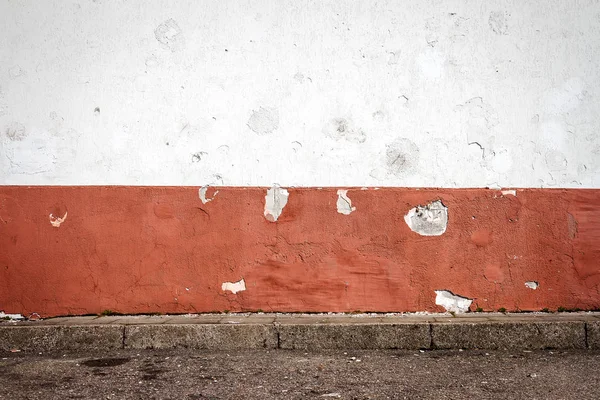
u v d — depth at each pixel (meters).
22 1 5.43
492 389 3.60
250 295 5.25
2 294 5.27
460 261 5.24
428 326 4.73
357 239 5.26
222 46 5.39
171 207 5.30
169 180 5.33
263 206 5.29
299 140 5.34
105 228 5.29
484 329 4.71
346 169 5.31
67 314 5.26
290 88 5.37
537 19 5.37
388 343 4.73
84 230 5.29
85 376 3.94
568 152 5.31
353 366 4.18
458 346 4.71
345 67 5.37
